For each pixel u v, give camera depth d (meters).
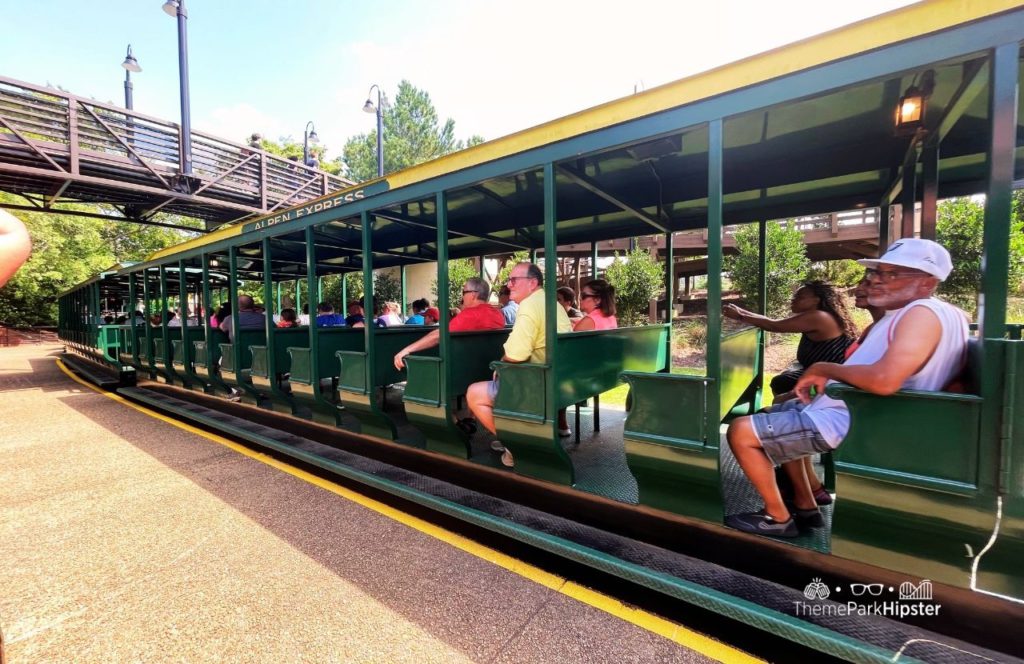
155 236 27.52
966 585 1.61
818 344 3.11
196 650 2.04
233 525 3.17
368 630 2.14
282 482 3.95
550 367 2.54
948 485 1.55
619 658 1.93
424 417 3.16
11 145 8.55
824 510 2.37
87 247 23.91
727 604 1.85
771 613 1.78
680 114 2.08
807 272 9.96
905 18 1.59
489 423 3.00
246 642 2.08
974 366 1.58
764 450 1.97
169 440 5.34
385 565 2.66
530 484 2.81
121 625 2.20
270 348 4.47
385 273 18.05
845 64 1.70
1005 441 1.46
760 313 4.46
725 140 3.11
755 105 1.89
